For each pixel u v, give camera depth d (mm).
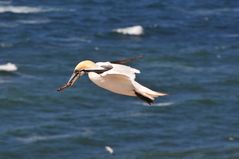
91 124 41156
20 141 38250
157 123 41781
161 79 50688
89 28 64312
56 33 61781
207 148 38062
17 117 42188
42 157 36656
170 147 38188
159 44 60094
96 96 46031
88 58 55625
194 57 56312
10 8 70125
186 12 72438
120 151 37531
